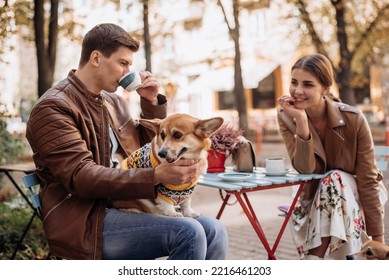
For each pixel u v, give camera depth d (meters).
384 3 14.68
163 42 26.72
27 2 8.23
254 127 22.16
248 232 5.49
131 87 2.70
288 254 4.55
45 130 2.41
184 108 28.14
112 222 2.52
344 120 3.35
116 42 2.62
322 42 15.26
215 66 25.58
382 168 3.91
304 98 3.32
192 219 2.53
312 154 3.32
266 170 3.43
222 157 3.80
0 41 6.57
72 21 11.30
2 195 6.65
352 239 3.09
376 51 18.20
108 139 2.76
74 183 2.36
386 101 21.69
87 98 2.66
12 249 4.54
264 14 23.08
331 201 3.15
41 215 2.70
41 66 8.38
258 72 23.14
